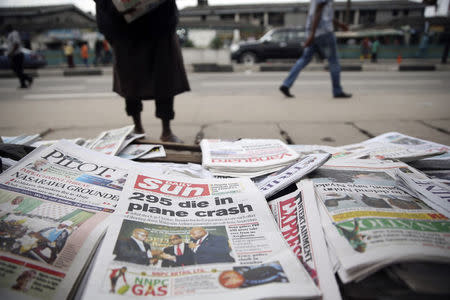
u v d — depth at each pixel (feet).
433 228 2.45
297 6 82.33
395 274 2.17
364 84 18.44
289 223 2.83
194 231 2.71
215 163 4.17
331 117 9.01
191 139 6.97
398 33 57.36
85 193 3.24
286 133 7.34
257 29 60.75
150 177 3.53
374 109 10.09
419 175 3.59
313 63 41.96
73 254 2.36
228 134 7.36
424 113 9.29
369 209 2.77
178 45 5.63
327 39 12.05
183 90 5.78
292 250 2.48
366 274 2.12
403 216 2.64
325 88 16.76
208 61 36.50
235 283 2.14
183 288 2.10
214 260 2.37
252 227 2.75
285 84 13.07
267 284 2.11
